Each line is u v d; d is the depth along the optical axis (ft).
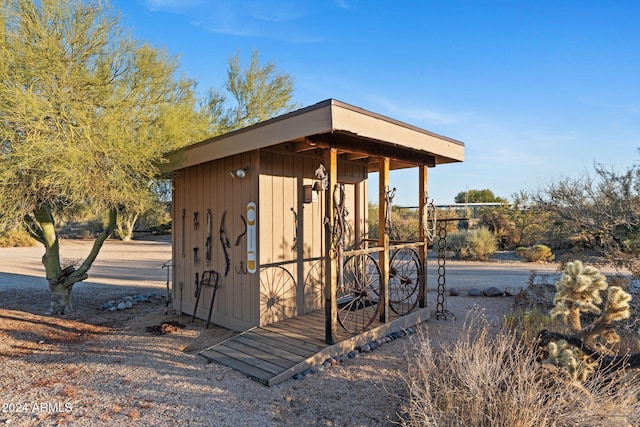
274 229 14.76
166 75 16.83
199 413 8.48
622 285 15.61
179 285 18.65
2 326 15.87
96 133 14.42
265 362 11.06
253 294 14.46
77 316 17.95
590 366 8.45
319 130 10.40
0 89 12.28
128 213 18.52
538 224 41.52
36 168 13.26
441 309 17.87
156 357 12.21
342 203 13.43
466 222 50.55
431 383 8.77
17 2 13.62
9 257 43.91
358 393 9.62
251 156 14.51
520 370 8.11
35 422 8.11
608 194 26.27
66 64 14.02
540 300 18.92
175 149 16.56
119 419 8.20
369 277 19.57
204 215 16.99
